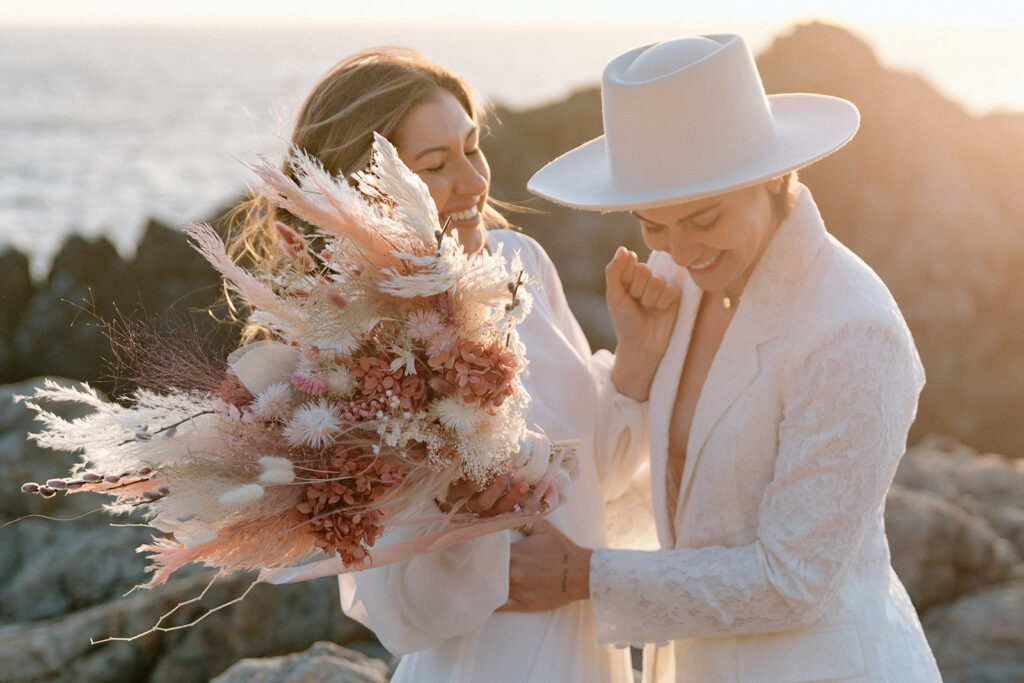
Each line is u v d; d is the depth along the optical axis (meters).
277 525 1.60
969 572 4.60
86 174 49.88
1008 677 3.94
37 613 5.10
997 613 4.24
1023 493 5.63
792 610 2.00
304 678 2.99
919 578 4.54
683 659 2.23
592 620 2.22
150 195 44.59
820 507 1.97
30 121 74.06
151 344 1.57
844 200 18.36
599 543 2.29
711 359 2.29
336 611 4.34
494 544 1.95
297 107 2.13
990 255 17.81
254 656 4.21
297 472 1.57
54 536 5.36
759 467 2.10
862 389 1.94
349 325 1.57
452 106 2.06
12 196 43.34
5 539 5.33
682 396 2.34
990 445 17.45
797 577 1.98
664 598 2.04
